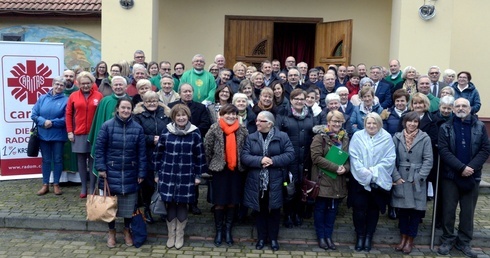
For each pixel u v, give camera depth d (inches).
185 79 284.7
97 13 421.7
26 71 299.9
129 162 211.3
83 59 435.2
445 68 358.9
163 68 304.2
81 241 223.9
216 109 243.4
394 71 311.0
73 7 426.3
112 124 210.7
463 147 210.7
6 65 296.5
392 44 383.9
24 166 308.0
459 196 219.8
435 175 226.2
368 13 410.9
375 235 232.1
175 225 220.4
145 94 228.5
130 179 211.9
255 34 416.5
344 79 317.7
